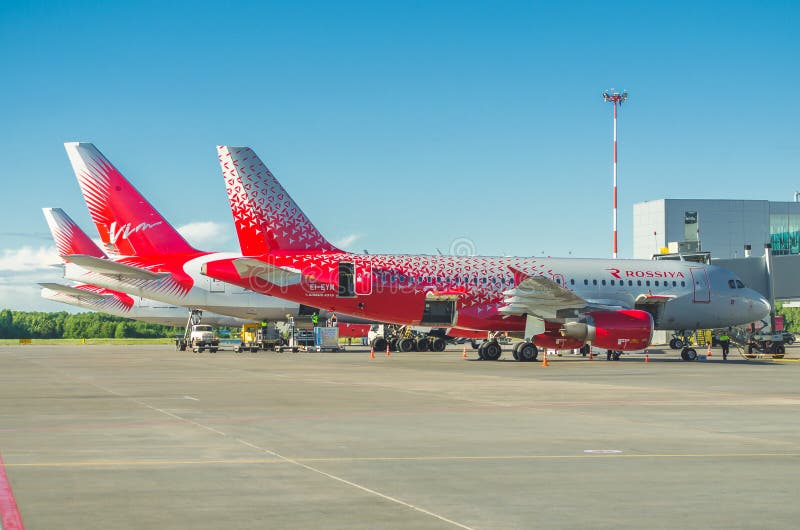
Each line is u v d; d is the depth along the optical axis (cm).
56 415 1945
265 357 5691
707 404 2245
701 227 11500
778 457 1344
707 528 891
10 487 1094
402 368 4088
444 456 1348
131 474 1184
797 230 11769
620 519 928
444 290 4938
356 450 1409
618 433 1633
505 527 892
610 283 5247
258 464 1270
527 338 4775
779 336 5706
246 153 4953
